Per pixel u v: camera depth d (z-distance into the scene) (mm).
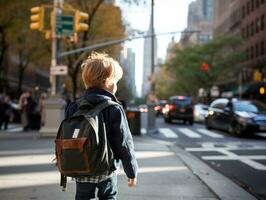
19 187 8484
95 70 4105
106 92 4109
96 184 4047
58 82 20016
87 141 3801
